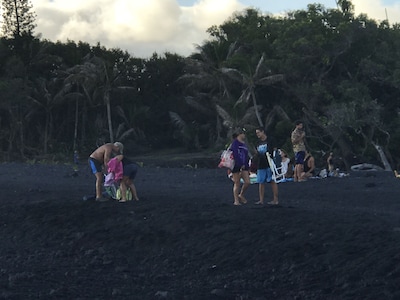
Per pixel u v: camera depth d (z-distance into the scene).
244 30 60.50
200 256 8.37
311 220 9.40
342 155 50.44
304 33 52.81
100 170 12.03
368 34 54.00
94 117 65.38
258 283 7.04
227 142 51.94
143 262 8.44
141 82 68.44
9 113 60.69
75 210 11.09
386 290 6.26
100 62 61.62
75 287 6.68
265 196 14.42
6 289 6.29
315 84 50.00
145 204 11.45
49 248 9.19
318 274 7.10
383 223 9.07
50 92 62.50
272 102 56.66
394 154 51.31
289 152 46.28
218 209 10.69
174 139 65.62
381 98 53.59
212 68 58.25
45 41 65.69
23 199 12.76
